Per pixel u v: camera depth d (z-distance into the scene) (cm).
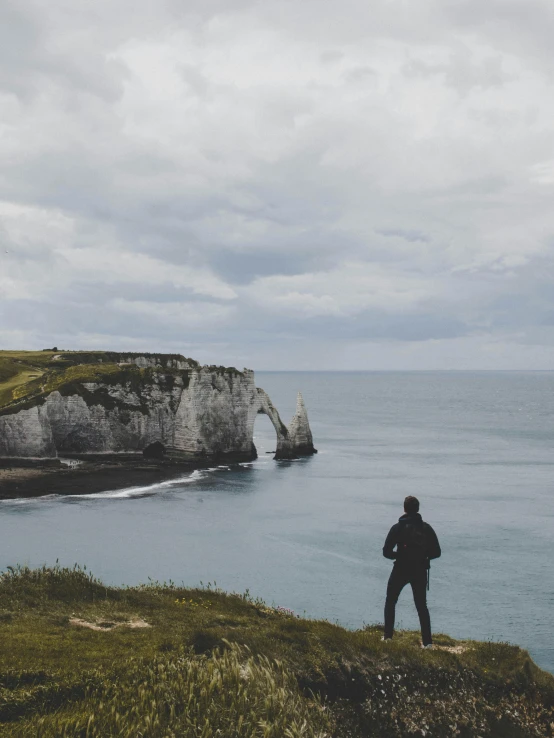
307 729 1232
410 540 1648
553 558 5597
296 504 7850
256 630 1722
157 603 2103
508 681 1689
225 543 6000
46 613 1861
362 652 1614
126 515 7125
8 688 1248
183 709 1220
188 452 10981
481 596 4616
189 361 15562
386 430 18050
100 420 10744
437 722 1514
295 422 12188
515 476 10175
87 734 1103
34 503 7656
